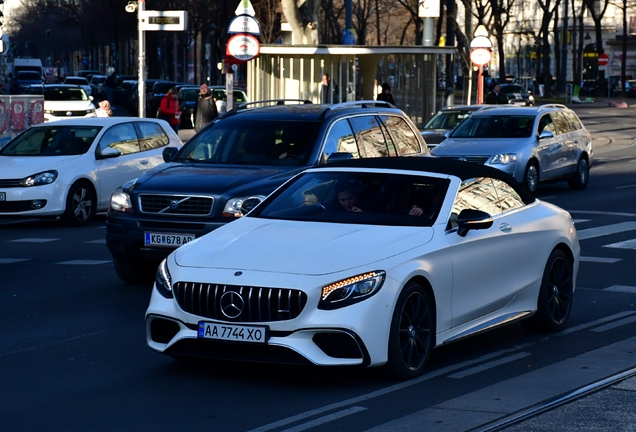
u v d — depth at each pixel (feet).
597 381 24.40
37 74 254.06
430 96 113.91
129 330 30.81
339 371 25.40
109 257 46.11
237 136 41.24
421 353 25.02
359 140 42.16
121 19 274.57
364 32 247.91
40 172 57.26
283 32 120.78
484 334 30.40
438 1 113.09
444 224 26.05
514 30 345.72
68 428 20.84
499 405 22.27
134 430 20.65
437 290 25.16
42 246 49.96
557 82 259.39
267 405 22.45
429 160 29.19
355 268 23.43
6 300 35.83
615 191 76.07
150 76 233.55
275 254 24.08
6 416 21.72
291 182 28.96
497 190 29.14
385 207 26.78
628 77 309.22
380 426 20.74
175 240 35.86
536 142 72.13
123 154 61.31
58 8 362.33
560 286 30.89
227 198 35.60
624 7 255.50
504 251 27.86
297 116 41.75
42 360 27.02
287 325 22.93
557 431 20.26
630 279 40.09
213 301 23.50
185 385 24.26
